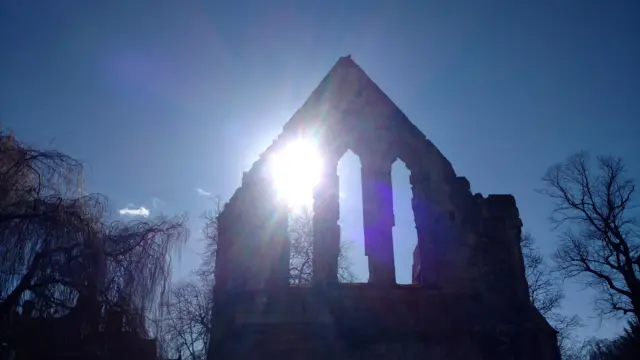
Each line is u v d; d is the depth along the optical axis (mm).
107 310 15367
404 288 14930
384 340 13961
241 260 14898
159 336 16281
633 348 33156
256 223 15273
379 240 15500
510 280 15242
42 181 15875
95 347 14789
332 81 17125
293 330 13906
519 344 14289
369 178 16219
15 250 14359
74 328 14734
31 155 15977
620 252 31625
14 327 14156
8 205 14797
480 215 15945
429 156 16578
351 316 14266
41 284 14273
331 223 15562
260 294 14344
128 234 16750
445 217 15930
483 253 15492
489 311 14766
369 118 16844
